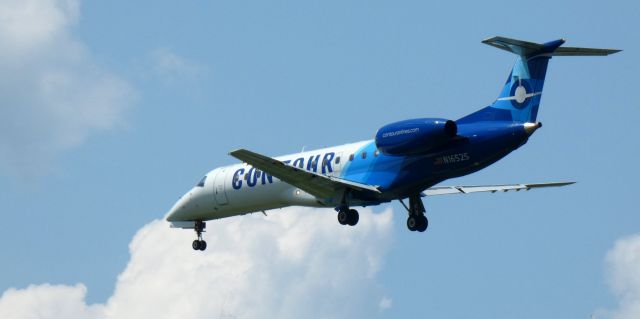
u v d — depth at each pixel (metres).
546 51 112.94
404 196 123.62
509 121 114.31
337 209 125.31
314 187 123.88
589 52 111.88
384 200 124.94
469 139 114.69
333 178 121.19
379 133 117.88
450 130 114.25
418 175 118.69
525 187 131.62
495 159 114.94
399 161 120.50
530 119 113.19
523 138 113.25
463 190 132.12
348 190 124.25
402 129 115.81
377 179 121.88
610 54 111.44
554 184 131.12
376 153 123.25
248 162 116.31
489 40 112.81
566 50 112.56
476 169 116.12
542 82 113.19
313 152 131.12
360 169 124.25
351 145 127.31
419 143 114.50
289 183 122.81
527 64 114.00
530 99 113.44
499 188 131.62
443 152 116.44
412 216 124.94
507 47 114.06
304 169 123.88
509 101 114.69
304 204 131.38
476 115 116.56
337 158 126.88
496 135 113.69
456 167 116.12
